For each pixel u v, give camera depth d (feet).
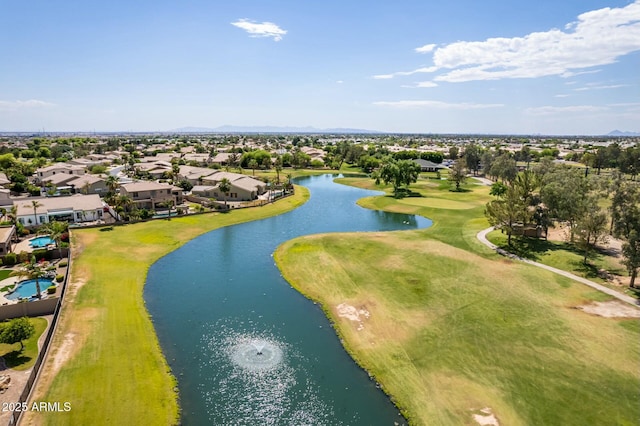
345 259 203.41
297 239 242.37
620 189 204.33
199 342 126.62
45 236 229.66
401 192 429.79
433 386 105.19
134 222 270.05
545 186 235.40
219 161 645.51
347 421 93.15
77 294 154.92
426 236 249.14
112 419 91.25
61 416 90.74
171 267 195.52
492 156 580.30
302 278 180.96
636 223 164.55
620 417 91.81
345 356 120.06
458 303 151.84
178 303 154.81
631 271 160.04
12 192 355.56
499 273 180.65
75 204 277.64
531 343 123.24
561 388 102.47
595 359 114.21
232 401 99.66
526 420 92.07
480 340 125.90
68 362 111.14
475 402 98.68
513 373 109.19
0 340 108.37
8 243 193.98
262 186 415.85
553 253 203.31
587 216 193.67
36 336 124.67
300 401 99.81
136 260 201.36
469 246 224.74
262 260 207.00
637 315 138.62
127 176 458.91
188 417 93.97
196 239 247.50
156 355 118.83
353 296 160.76
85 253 202.59
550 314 141.18
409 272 183.93
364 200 389.60
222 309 150.20
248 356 118.93
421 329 133.90
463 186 474.49
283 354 120.47
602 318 137.18
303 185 506.89
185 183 402.72
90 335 126.31
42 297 150.10
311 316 145.48
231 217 304.71
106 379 105.19
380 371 112.16
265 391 103.35
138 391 101.60
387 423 92.68
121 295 158.71
